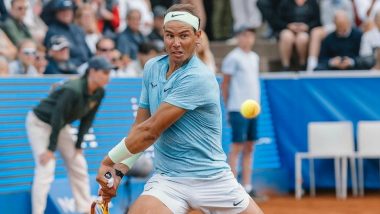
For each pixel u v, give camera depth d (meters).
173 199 8.46
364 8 24.86
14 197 15.25
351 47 22.23
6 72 16.86
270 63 24.95
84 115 14.32
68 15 18.53
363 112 20.34
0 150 15.45
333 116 20.38
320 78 20.50
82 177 14.80
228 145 19.41
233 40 25.92
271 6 24.67
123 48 19.70
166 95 8.26
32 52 17.41
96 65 13.79
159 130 8.13
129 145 8.14
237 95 18.28
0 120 15.63
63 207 15.21
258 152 20.16
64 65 17.73
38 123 14.17
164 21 8.25
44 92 16.45
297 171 20.03
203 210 8.63
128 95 17.98
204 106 8.30
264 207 18.19
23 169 15.63
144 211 8.40
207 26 26.23
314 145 20.12
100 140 17.06
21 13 18.44
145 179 16.77
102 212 8.56
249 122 18.50
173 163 8.51
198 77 8.16
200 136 8.41
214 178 8.50
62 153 14.71
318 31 23.14
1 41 17.67
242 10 25.80
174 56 8.16
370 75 20.33
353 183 20.00
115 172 8.37
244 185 18.84
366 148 19.98
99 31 21.55
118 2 22.42
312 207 18.23
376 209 17.86
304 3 23.94
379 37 22.56
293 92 20.61
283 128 20.72
